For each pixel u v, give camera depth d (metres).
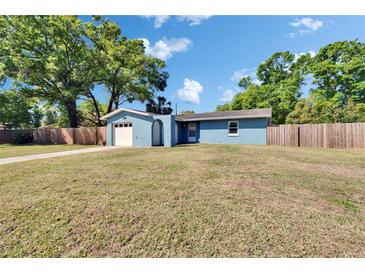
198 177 4.90
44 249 2.29
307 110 17.53
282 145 13.77
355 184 4.41
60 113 25.64
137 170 5.63
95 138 17.08
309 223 2.75
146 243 2.36
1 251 2.26
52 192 3.84
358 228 2.64
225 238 2.42
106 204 3.31
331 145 12.08
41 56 17.81
